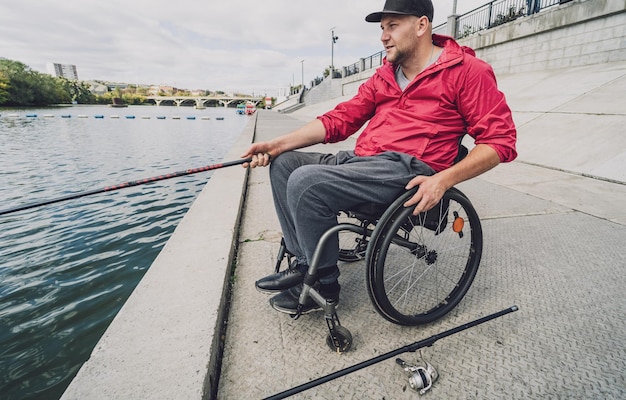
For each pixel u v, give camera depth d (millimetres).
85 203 6480
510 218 2938
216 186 3604
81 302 3219
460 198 1469
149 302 1544
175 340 1316
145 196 6969
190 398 1072
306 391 1229
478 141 1423
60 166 10328
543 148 5246
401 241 1505
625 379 1264
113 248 4461
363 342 1474
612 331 1529
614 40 7945
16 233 4977
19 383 2227
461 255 2250
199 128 27125
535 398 1194
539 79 8852
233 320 1617
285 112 37781
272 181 1636
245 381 1273
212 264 1890
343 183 1313
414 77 1575
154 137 19562
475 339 1492
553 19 9398
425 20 1478
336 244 1445
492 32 11828
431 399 1196
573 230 2660
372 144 1613
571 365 1338
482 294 1831
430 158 1508
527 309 1697
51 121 33656
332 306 1351
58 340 2668
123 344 1289
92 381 1123
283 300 1547
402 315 1464
